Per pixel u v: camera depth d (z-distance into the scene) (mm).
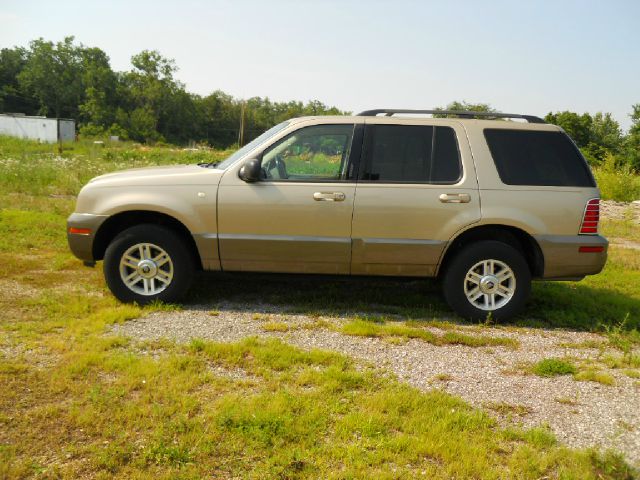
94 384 3652
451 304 5531
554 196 5371
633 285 7312
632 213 15320
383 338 4898
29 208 10281
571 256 5387
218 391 3682
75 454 2904
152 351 4305
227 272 5516
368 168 5375
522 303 5527
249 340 4520
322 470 2885
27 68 103625
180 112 103875
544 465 3014
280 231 5355
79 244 5434
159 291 5473
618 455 3137
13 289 5707
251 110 119250
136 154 30359
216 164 5918
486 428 3383
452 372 4270
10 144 37281
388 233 5355
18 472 2717
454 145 5453
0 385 3572
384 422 3367
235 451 3002
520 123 5562
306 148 5438
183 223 5352
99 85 97938
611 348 5047
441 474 2920
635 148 48344
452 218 5332
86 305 5262
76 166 16719
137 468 2816
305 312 5508
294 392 3699
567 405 3826
